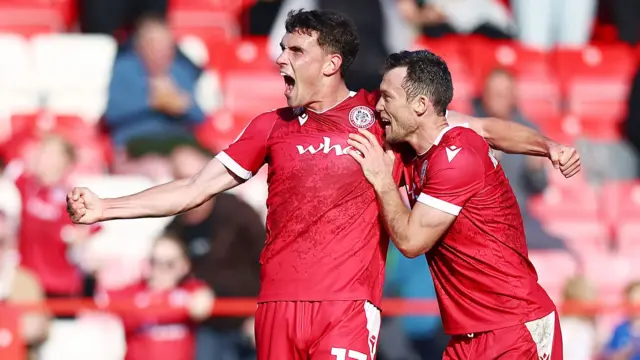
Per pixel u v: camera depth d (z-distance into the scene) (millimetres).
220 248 29375
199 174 19484
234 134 36531
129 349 28734
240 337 29078
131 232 31672
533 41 43156
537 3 43031
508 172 35969
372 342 18828
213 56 39875
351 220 18750
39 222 30875
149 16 35188
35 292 29547
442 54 41000
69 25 41812
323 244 18719
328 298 18594
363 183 18781
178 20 42500
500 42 42438
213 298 28891
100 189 32531
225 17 42781
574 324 32094
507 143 19625
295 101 18953
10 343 28391
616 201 38688
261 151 19422
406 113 18656
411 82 18594
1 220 30344
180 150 32406
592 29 45438
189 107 35406
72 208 18828
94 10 39625
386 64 18969
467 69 40750
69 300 29141
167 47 35031
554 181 38719
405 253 18516
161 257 28906
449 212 18453
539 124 40562
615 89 42688
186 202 19328
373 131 19062
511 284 18875
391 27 35531
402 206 18562
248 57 39969
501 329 18875
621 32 44781
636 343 31844
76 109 37906
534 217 36031
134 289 30500
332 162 18766
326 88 19047
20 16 41219
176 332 28688
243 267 29391
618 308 31734
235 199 29859
